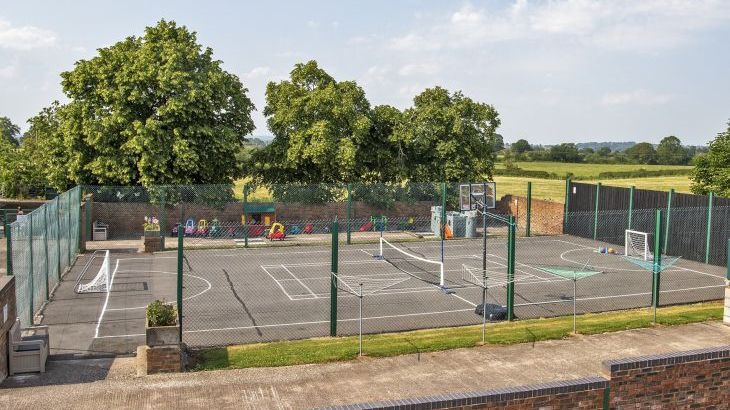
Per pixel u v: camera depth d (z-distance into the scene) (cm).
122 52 4147
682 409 1177
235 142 4284
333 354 1684
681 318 2069
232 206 4212
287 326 2041
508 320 2100
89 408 1336
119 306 2277
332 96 4478
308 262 3188
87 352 1745
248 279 2769
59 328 1991
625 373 1123
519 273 2905
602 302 2383
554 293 2528
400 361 1650
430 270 3003
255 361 1638
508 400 1038
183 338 1894
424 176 4869
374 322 2092
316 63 4750
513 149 16888
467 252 3522
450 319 2128
